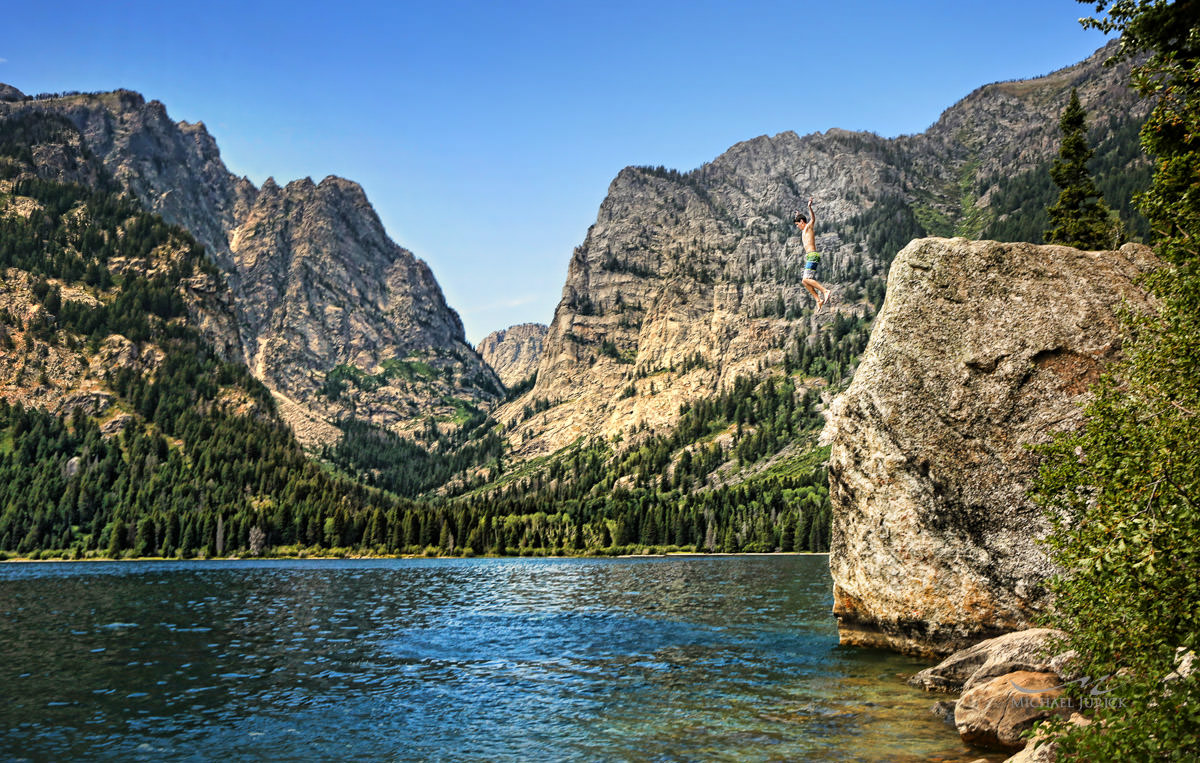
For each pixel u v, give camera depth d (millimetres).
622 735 23859
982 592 29891
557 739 23688
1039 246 30531
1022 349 29500
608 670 34938
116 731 25547
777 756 21078
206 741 24344
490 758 22047
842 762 20375
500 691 31000
